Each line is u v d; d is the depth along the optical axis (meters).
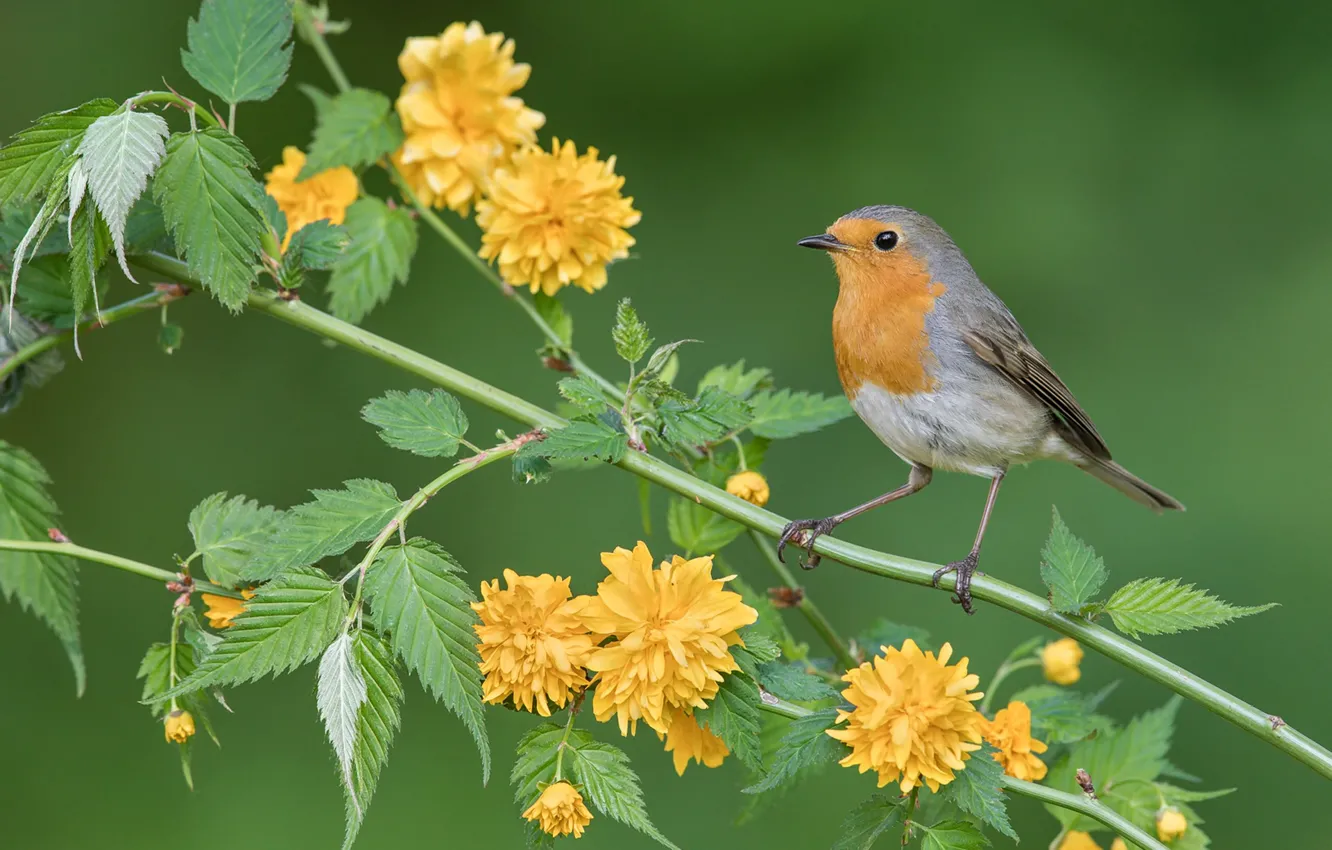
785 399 5.89
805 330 13.35
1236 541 12.02
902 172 14.09
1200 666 11.34
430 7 14.06
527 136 6.36
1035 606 4.79
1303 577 11.84
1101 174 14.07
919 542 11.90
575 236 5.95
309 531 4.45
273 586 4.24
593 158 6.04
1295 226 13.77
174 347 5.36
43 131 4.48
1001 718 5.12
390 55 13.88
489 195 6.30
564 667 4.32
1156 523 12.16
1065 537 4.74
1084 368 13.39
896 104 14.35
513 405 5.12
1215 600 4.57
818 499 12.12
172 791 10.66
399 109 6.29
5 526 5.48
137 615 11.56
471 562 11.89
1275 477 12.41
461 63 6.17
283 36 5.07
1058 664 5.82
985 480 12.17
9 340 5.33
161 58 13.30
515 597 4.36
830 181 14.09
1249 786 10.65
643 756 10.46
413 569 4.34
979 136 14.23
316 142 6.19
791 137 14.34
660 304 13.52
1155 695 10.94
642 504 6.01
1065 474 12.29
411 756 10.88
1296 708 11.09
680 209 14.06
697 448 5.80
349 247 6.13
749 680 4.53
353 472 12.45
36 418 12.31
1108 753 5.51
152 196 5.16
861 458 12.28
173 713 4.94
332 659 4.17
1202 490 12.39
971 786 4.38
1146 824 5.38
